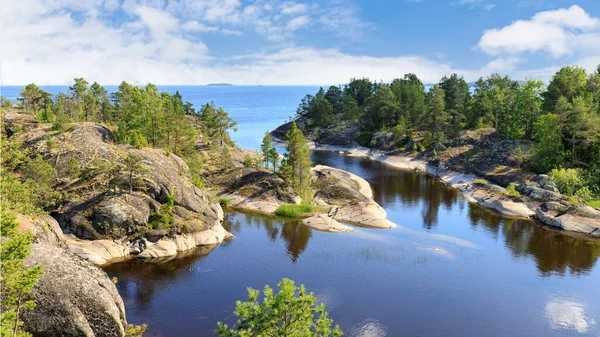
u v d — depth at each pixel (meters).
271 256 54.84
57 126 79.25
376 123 164.25
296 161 84.19
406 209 81.69
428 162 123.88
